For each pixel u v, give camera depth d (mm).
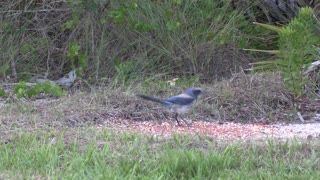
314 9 17031
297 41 13281
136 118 12914
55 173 9375
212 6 16953
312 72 14797
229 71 16562
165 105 11789
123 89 14766
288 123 13062
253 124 12906
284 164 9703
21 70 16891
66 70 17141
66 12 17516
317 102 14156
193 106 13172
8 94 14438
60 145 10352
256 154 10164
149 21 16844
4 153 10086
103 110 12961
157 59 16453
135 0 16922
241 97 13789
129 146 10414
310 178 9109
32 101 14047
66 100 13664
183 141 10766
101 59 16484
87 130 11453
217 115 13258
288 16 17875
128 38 16797
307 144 10586
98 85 15680
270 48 17359
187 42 16688
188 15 16969
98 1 16500
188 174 9375
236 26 17234
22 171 9453
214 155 9789
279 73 14586
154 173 9273
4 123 11852
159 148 10414
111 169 9430
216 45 16719
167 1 16875
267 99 13820
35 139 10625
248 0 17672
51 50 17188
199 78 16219
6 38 17047
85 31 16922
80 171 9312
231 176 9273
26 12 17422
